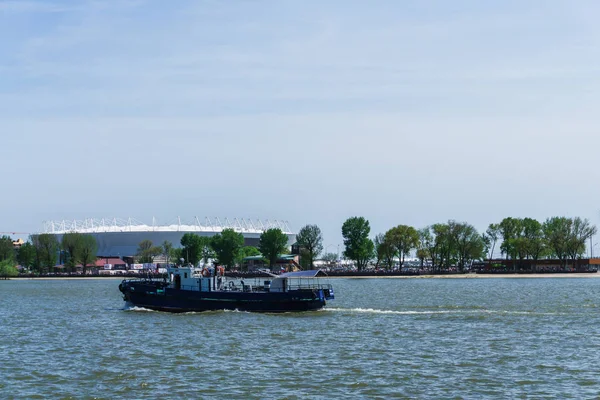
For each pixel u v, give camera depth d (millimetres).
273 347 81562
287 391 60062
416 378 64625
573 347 80750
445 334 91500
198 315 113062
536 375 65688
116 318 112125
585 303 143125
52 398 58406
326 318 109312
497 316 112875
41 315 123812
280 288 119375
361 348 80625
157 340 87438
